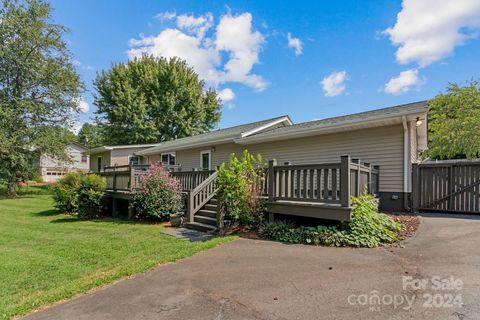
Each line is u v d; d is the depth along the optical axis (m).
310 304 2.87
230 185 6.53
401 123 7.94
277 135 10.56
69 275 4.38
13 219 9.89
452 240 4.74
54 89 18.61
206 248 5.12
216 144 13.96
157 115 28.36
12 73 17.75
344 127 8.70
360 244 4.81
